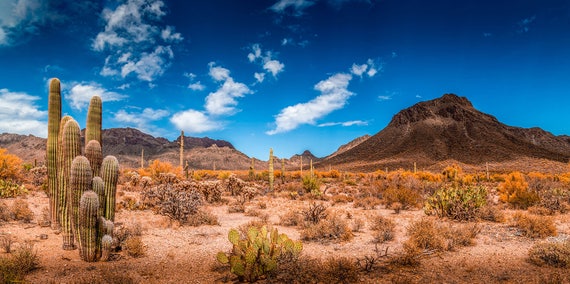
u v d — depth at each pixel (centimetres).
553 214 1558
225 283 668
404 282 656
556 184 2870
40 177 2466
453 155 12825
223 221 1405
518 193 1859
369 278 688
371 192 2547
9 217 1227
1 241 902
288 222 1332
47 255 816
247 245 707
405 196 1800
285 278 664
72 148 826
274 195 2561
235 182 2472
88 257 776
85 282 630
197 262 813
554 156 11912
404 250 858
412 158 12950
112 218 845
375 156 15738
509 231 1173
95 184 802
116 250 892
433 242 911
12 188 1861
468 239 985
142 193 1739
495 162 11212
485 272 725
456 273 720
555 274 684
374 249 941
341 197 2211
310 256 836
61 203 863
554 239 1048
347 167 13100
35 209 1501
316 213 1331
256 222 1221
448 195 1491
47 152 1022
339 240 1043
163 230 1173
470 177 3906
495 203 2023
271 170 2941
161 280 684
